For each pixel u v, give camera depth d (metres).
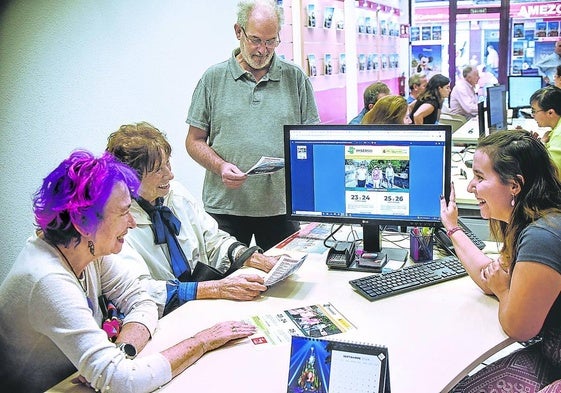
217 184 2.80
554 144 3.65
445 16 7.94
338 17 5.59
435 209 1.98
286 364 1.40
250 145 2.71
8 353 1.42
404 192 1.99
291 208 2.14
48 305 1.32
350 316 1.66
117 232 1.41
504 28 7.71
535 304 1.47
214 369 1.39
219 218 2.83
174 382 1.35
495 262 1.76
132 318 1.60
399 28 7.84
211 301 1.80
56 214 1.34
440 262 2.01
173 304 1.83
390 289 1.81
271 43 2.59
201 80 2.78
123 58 2.96
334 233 2.41
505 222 1.68
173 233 2.08
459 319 1.62
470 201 3.12
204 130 2.79
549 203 1.57
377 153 1.99
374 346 1.20
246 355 1.45
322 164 2.06
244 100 2.71
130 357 1.43
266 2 2.57
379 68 7.12
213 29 3.87
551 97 4.16
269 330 1.58
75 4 2.60
